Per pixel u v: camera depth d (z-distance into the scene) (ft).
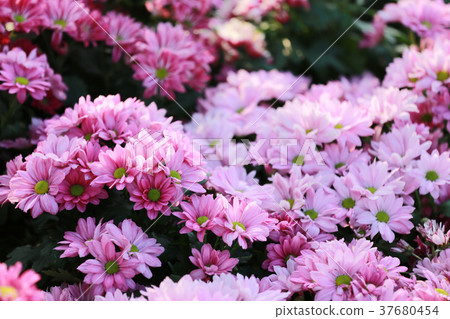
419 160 3.44
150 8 4.44
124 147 3.25
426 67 3.69
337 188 3.38
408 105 3.57
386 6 4.18
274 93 3.99
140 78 3.90
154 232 3.18
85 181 3.10
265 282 3.07
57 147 3.14
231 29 4.60
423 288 3.00
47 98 3.84
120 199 3.23
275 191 3.35
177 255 3.17
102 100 3.32
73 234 3.08
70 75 4.12
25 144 3.75
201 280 3.05
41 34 4.03
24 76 3.64
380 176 3.38
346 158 3.52
